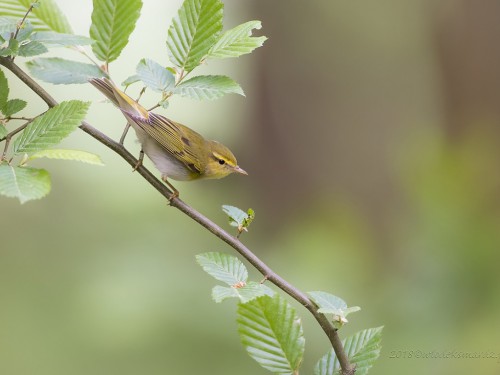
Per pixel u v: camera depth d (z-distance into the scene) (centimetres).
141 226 1426
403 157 1280
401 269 1112
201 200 1557
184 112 1727
